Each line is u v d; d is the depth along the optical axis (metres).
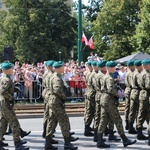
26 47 50.50
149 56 23.44
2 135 9.97
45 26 52.16
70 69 21.00
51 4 54.62
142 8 35.81
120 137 11.40
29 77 19.97
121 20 44.75
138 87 12.09
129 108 12.94
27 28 51.03
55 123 10.31
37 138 12.10
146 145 10.91
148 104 11.48
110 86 10.22
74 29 57.47
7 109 9.72
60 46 53.72
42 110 17.98
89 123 12.30
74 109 18.27
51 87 10.07
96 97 10.98
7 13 55.94
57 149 10.41
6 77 9.75
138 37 34.81
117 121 10.41
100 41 46.56
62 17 55.59
